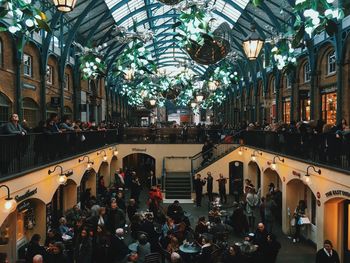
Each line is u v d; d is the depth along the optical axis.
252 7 20.67
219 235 9.88
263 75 26.12
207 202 20.08
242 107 34.84
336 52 15.02
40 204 11.30
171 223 10.87
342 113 14.88
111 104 36.19
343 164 9.54
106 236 8.82
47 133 10.93
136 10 23.77
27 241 11.34
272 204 13.75
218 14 25.42
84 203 15.52
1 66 13.39
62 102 19.73
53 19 16.77
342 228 11.01
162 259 9.95
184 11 8.80
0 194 7.94
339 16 5.77
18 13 5.82
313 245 13.02
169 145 25.08
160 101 42.72
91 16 21.05
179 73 25.73
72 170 14.16
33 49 16.25
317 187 11.40
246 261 8.40
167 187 21.88
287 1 15.77
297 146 13.01
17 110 14.45
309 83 18.64
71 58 21.77
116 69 15.44
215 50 11.73
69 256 9.46
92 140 17.67
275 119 23.77
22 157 9.54
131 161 29.70
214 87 22.50
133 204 13.05
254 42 10.31
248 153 21.31
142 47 12.37
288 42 8.80
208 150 23.33
